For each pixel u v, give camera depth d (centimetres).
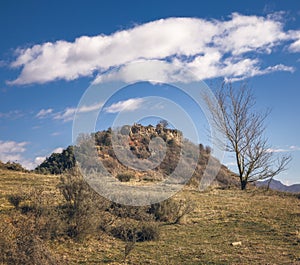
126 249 1191
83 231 1308
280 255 1231
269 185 3019
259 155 3166
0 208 1452
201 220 1722
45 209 1402
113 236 1411
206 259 1188
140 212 1633
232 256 1219
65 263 1086
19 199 1507
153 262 1152
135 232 1388
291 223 1703
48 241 1232
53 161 3497
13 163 3127
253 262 1153
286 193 2758
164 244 1355
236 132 3183
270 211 1941
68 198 1456
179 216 1703
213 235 1491
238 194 2564
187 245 1348
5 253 964
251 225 1658
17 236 1134
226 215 1822
